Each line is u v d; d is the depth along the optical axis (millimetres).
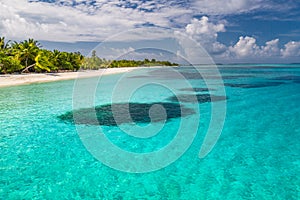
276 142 10250
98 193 6496
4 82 34031
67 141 10398
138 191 6582
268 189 6590
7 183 6965
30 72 49750
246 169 7781
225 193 6426
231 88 28531
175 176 7387
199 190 6590
